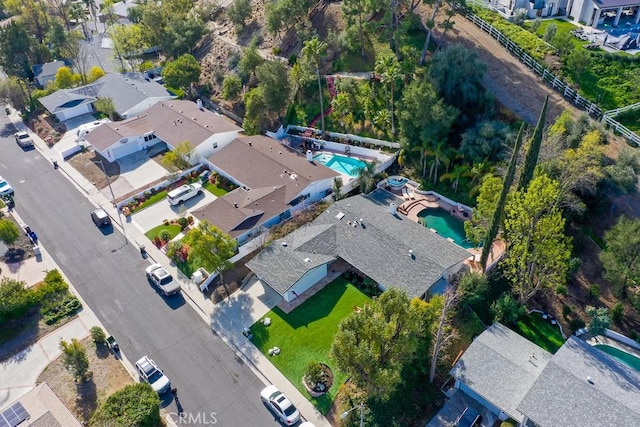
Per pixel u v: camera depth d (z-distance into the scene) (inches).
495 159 2404.0
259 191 2493.8
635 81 2529.5
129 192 2709.2
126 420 1502.2
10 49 3887.8
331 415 1621.6
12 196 2714.1
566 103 2581.2
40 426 1528.1
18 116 3619.6
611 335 1868.8
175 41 3878.0
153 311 2018.9
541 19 3253.0
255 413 1638.8
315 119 3095.5
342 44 3230.8
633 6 3053.6
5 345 1910.7
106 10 4904.0
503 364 1633.9
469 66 2532.0
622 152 2126.0
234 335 1900.8
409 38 3137.3
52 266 2256.4
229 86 3326.8
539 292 2050.9
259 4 4114.2
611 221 2118.6
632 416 1409.9
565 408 1456.7
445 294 1902.1
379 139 2847.0
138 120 3191.4
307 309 1982.0
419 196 2532.0
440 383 1721.2
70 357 1702.8
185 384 1736.0
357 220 2257.6
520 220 1813.5
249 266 2084.2
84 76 3818.9
